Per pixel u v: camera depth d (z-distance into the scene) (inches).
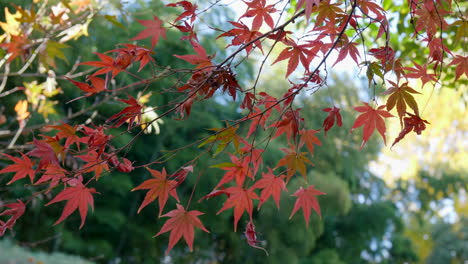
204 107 467.2
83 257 439.2
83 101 346.0
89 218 442.3
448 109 529.7
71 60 320.8
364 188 644.7
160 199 49.4
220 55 378.3
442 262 799.7
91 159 51.7
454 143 662.5
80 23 107.6
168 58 362.0
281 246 504.1
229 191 52.6
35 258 320.2
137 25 346.0
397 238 673.6
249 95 50.6
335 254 573.3
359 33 50.6
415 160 716.7
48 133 231.6
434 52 55.8
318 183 495.5
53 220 405.7
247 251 510.3
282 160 56.0
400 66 51.6
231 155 52.4
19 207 51.2
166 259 505.7
